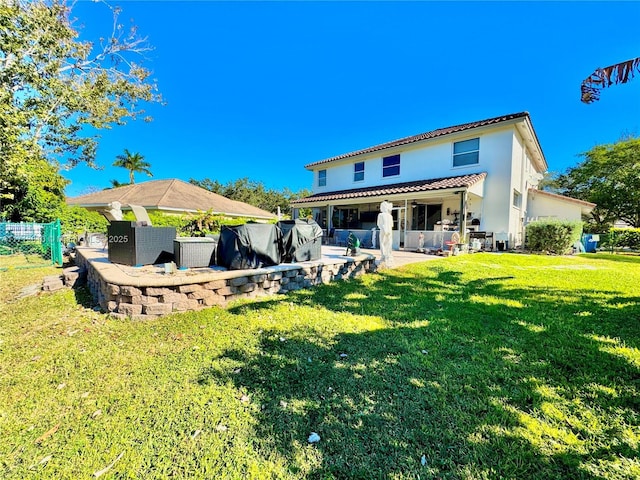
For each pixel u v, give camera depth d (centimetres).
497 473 155
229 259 517
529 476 153
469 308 438
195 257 537
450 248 1016
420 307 446
